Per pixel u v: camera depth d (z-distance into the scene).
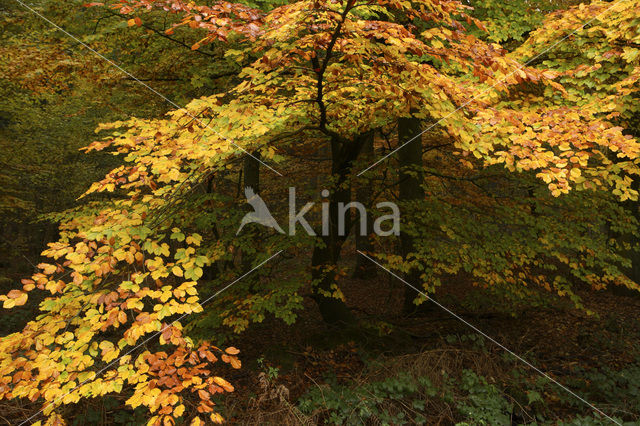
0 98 8.59
